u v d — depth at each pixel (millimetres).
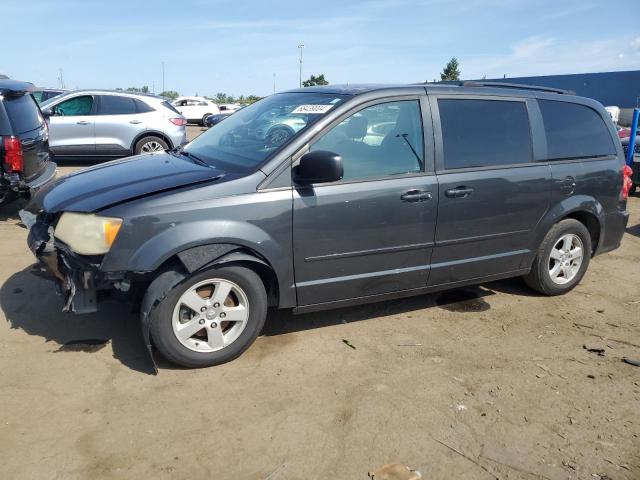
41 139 7199
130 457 2693
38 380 3309
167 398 3186
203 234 3289
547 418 3148
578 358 3885
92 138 11539
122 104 11805
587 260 5098
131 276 3254
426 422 3066
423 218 3996
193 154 4289
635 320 4594
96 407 3072
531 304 4852
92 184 3639
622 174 5145
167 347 3363
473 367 3701
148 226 3227
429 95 4105
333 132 3723
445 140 4113
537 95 4699
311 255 3670
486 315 4574
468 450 2848
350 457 2762
